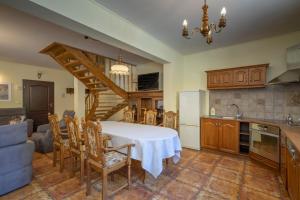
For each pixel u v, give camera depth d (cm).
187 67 484
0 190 206
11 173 216
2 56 477
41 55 468
